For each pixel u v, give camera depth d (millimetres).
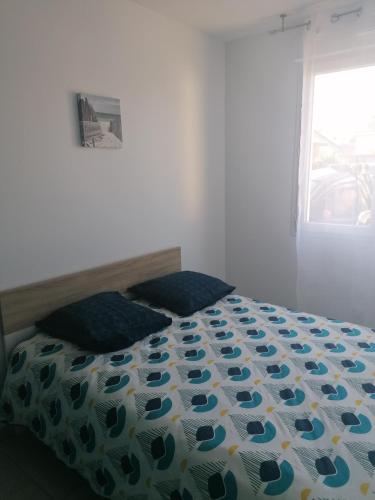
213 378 1548
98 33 2129
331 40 2469
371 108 2412
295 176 2920
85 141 2115
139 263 2570
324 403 1366
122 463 1345
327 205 2684
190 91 2818
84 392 1514
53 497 1610
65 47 1978
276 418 1292
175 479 1191
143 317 1997
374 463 1084
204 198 3131
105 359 1699
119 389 1480
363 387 1452
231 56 3068
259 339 1889
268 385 1490
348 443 1165
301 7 2422
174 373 1587
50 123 1968
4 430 1984
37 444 1933
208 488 1115
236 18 2584
